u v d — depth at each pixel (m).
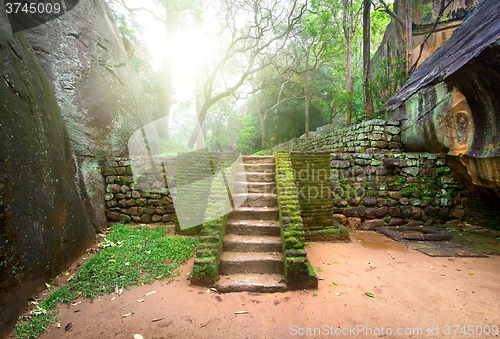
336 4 11.18
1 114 2.57
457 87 5.03
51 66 4.62
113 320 2.44
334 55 14.53
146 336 2.22
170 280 3.20
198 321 2.43
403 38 9.66
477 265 3.67
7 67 2.80
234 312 2.58
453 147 5.51
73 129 4.75
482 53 4.09
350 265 3.71
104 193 5.31
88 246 4.10
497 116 4.60
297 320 2.45
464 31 6.72
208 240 3.32
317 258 3.98
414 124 6.42
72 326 2.35
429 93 6.12
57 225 3.34
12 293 2.44
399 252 4.22
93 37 5.52
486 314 2.51
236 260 3.32
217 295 2.90
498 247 4.32
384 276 3.36
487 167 4.80
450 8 10.64
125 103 6.07
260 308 2.65
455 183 5.72
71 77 4.89
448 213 5.66
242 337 2.22
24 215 2.73
